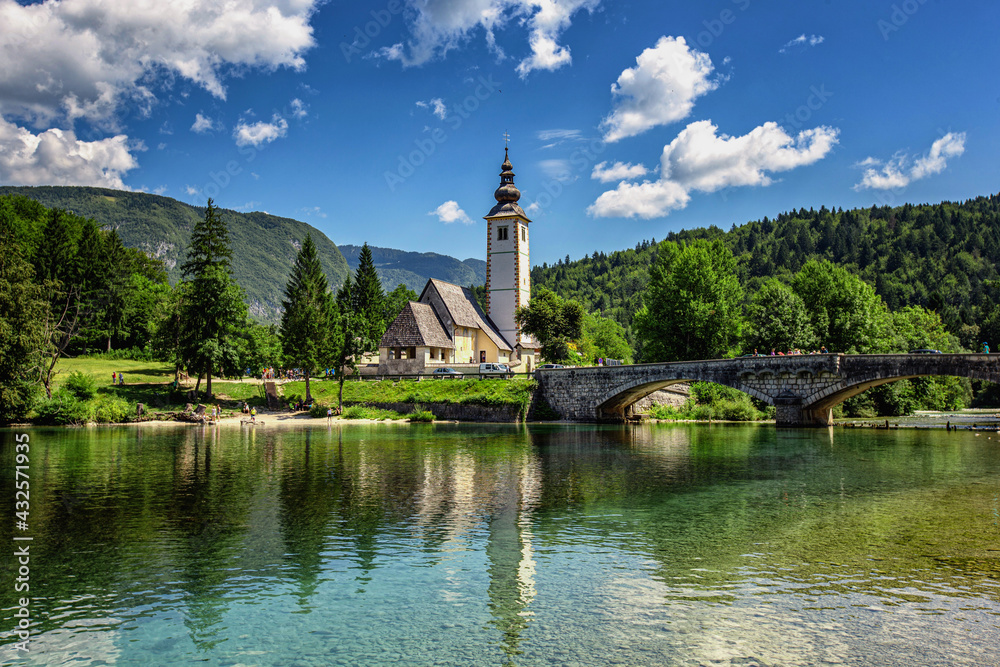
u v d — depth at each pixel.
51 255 101.38
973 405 124.94
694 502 27.33
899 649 13.52
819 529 22.78
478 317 104.19
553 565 18.88
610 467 36.94
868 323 81.06
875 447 47.09
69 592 16.94
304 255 120.81
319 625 14.86
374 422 72.00
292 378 96.62
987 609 15.55
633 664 12.94
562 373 75.31
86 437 55.09
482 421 73.31
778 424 63.38
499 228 105.81
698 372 67.00
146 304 114.88
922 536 21.83
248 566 18.94
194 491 29.55
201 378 90.44
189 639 14.17
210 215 81.50
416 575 18.12
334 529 22.83
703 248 90.62
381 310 138.38
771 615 15.25
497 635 14.30
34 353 66.56
